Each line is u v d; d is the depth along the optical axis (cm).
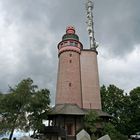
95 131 5206
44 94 5091
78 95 6109
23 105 4678
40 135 5009
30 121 4672
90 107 6053
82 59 6706
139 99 6781
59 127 5291
